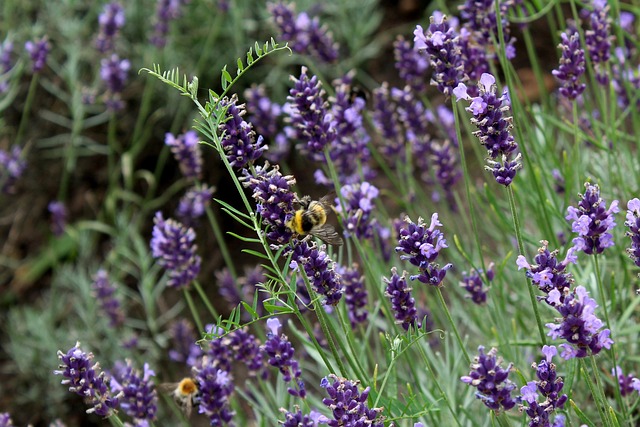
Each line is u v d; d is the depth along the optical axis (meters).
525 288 0.85
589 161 0.88
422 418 0.78
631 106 0.84
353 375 0.81
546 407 0.68
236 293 0.88
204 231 1.09
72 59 1.07
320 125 0.77
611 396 0.80
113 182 1.07
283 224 0.69
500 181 0.70
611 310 0.76
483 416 0.80
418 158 0.90
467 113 0.91
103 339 1.05
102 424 1.04
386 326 0.83
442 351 0.87
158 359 1.04
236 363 0.97
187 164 0.85
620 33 0.84
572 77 0.76
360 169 0.83
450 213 0.89
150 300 1.01
